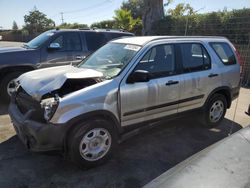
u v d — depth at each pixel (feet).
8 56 20.24
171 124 17.39
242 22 33.63
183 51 14.49
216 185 6.20
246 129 9.08
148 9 45.68
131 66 12.34
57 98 10.53
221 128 17.08
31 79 12.59
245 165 6.93
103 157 11.84
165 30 43.65
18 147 13.58
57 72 13.05
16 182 10.66
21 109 12.44
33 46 22.25
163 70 13.50
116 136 12.18
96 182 10.80
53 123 10.37
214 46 16.25
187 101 14.69
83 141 11.07
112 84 11.66
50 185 10.53
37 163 12.12
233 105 22.77
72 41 23.26
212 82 15.70
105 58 13.94
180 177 6.72
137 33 58.39
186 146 14.33
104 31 25.26
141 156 13.05
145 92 12.57
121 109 11.96
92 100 11.01
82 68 13.94
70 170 11.60
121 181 10.93
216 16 36.63
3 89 20.42
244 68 32.76
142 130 13.24
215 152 7.75
